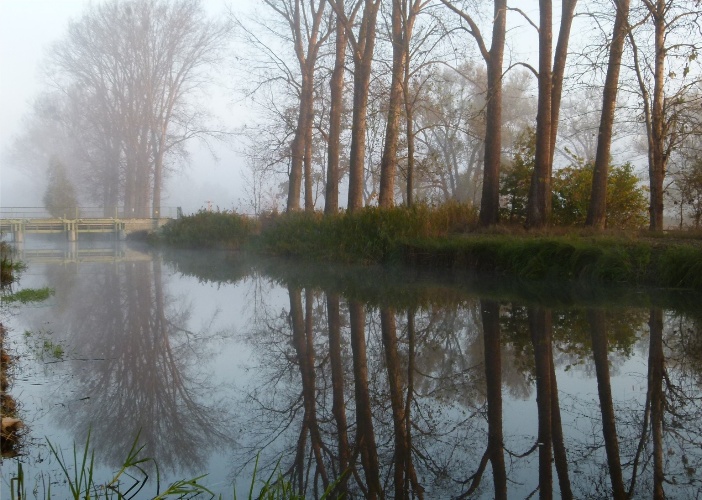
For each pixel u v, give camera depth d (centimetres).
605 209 1466
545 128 1441
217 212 2441
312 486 315
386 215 1487
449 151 3491
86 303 909
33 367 530
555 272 1094
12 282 1170
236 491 303
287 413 429
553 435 381
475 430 393
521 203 1692
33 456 341
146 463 339
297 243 1772
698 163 1508
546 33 1425
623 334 654
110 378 500
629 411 418
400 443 375
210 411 427
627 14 1273
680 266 970
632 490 303
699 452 350
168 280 1244
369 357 592
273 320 785
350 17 1866
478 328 701
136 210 3994
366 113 1828
